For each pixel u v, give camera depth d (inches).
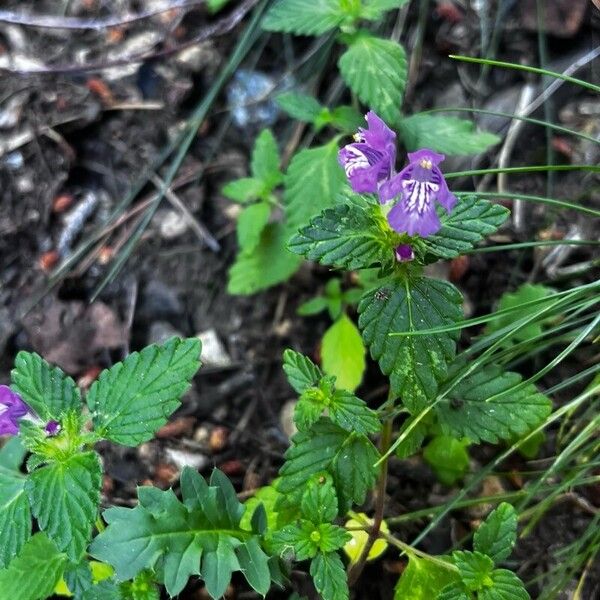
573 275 12.6
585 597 10.6
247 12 15.0
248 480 12.0
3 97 14.6
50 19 15.2
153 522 8.8
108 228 13.8
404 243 8.4
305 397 9.0
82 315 13.1
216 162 14.2
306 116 12.4
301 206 11.7
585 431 10.0
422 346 8.5
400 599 9.7
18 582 9.5
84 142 14.4
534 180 13.4
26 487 8.7
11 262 13.6
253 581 8.9
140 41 15.1
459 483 11.6
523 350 11.2
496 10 14.4
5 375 12.8
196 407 12.5
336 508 8.8
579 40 14.0
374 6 11.6
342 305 12.7
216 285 13.4
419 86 14.2
